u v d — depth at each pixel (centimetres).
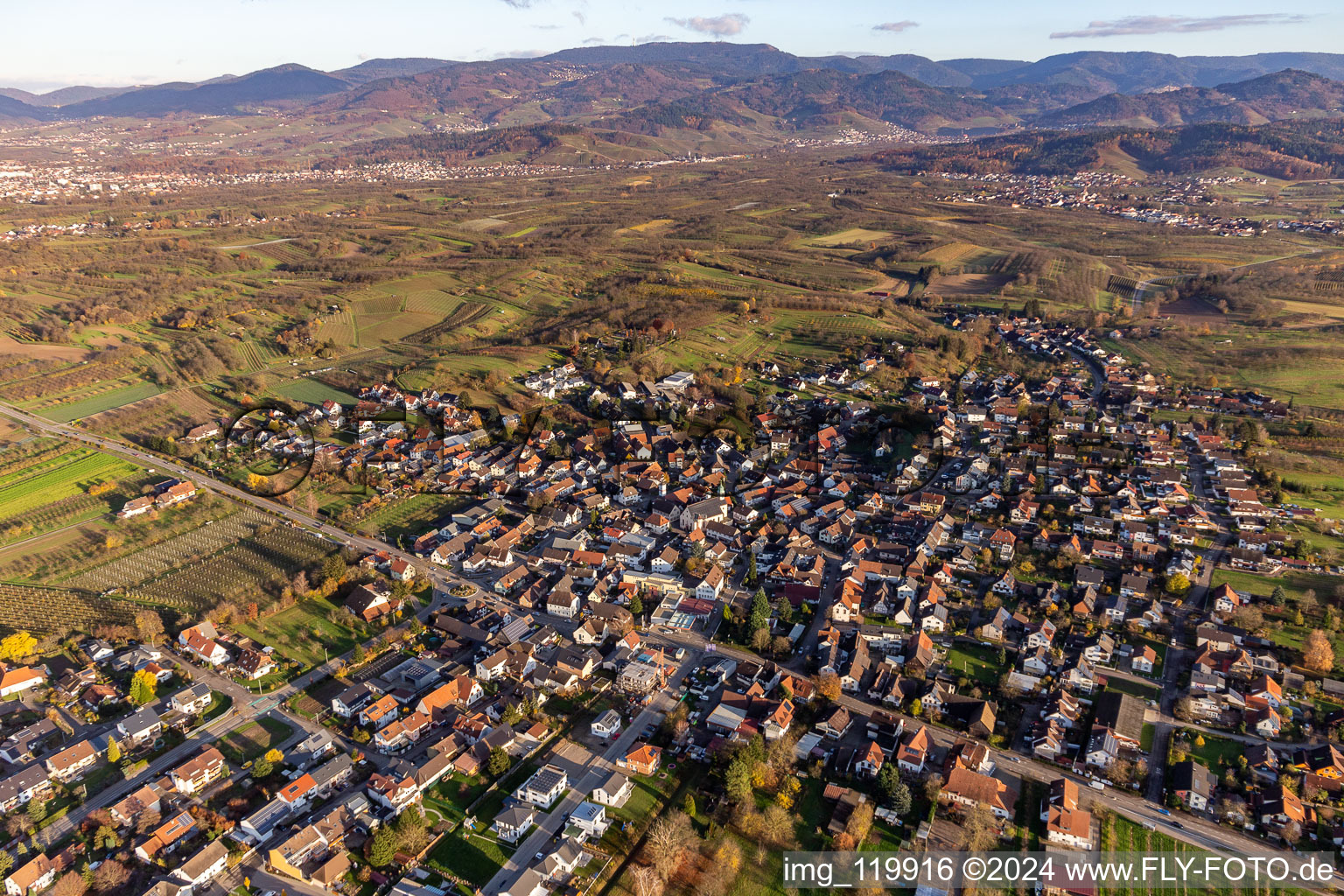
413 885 11431
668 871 11456
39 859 11731
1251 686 15238
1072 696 15350
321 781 13162
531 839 12269
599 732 14588
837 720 14612
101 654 16600
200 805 12825
